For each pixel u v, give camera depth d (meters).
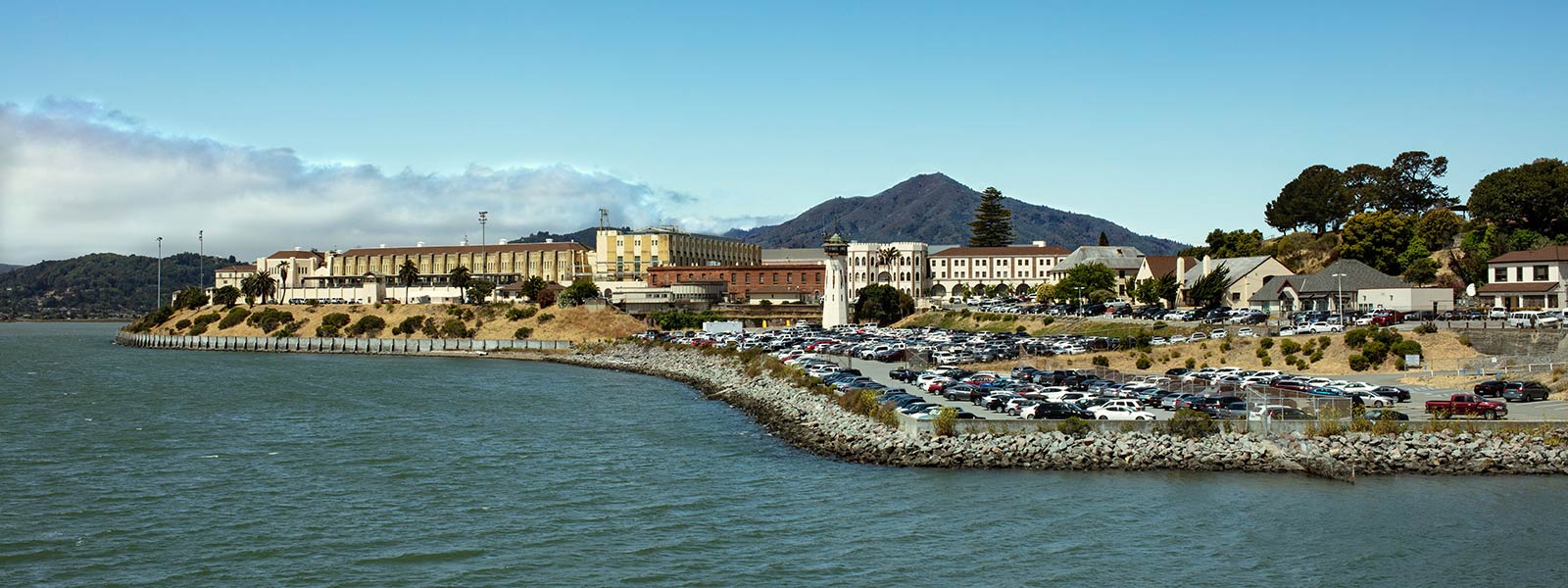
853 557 66.75
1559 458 85.06
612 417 124.56
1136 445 89.06
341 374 186.50
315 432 112.75
